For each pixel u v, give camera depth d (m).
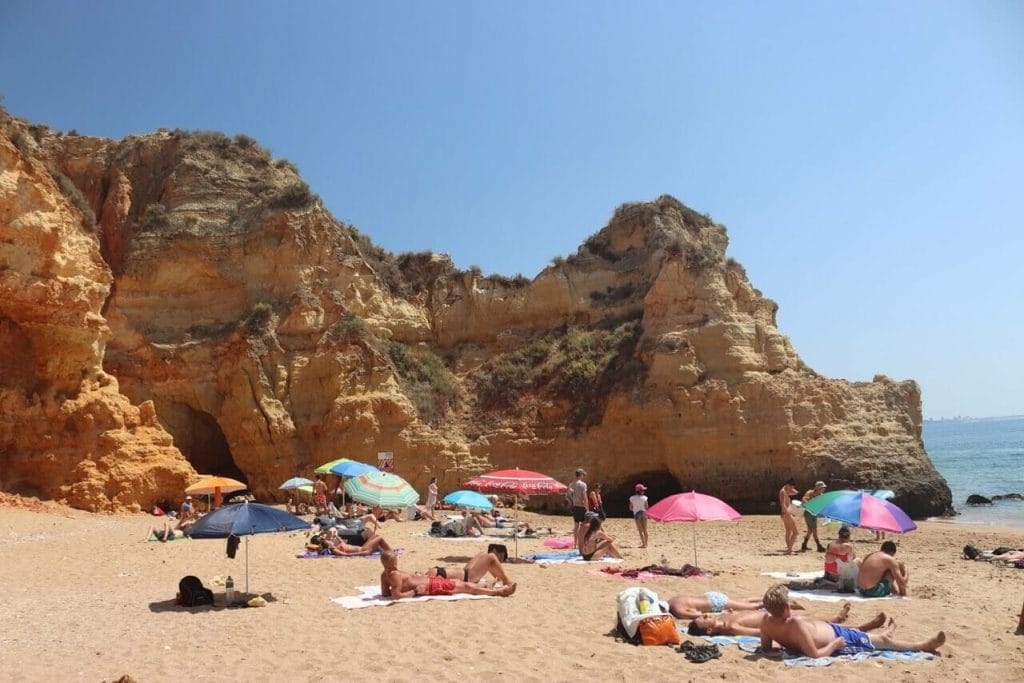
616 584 15.53
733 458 35.59
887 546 15.13
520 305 45.84
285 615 12.38
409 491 19.59
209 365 37.59
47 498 28.38
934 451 128.50
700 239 46.38
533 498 37.72
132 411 31.31
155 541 21.95
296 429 37.09
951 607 13.45
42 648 10.15
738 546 23.88
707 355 37.69
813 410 36.66
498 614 12.46
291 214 40.94
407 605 13.14
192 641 10.57
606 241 47.12
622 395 37.94
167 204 40.50
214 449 38.97
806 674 9.09
